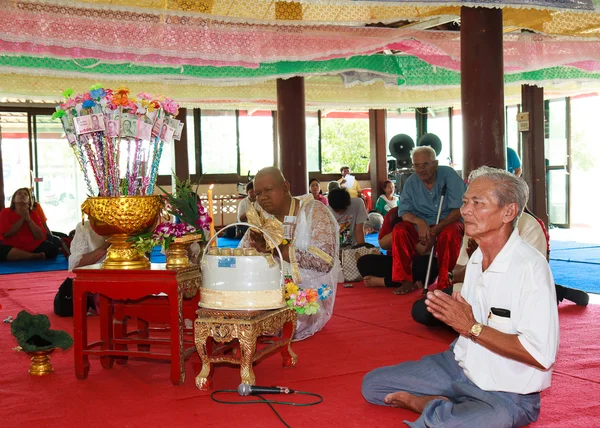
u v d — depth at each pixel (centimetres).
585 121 1565
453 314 257
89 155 371
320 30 799
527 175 1254
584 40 911
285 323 389
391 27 877
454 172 651
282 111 995
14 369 401
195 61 816
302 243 456
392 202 1370
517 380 262
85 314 379
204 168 1645
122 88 371
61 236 1202
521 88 1261
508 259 259
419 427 266
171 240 365
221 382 368
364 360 406
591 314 536
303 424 296
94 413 316
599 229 1484
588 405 314
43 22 669
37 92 1021
